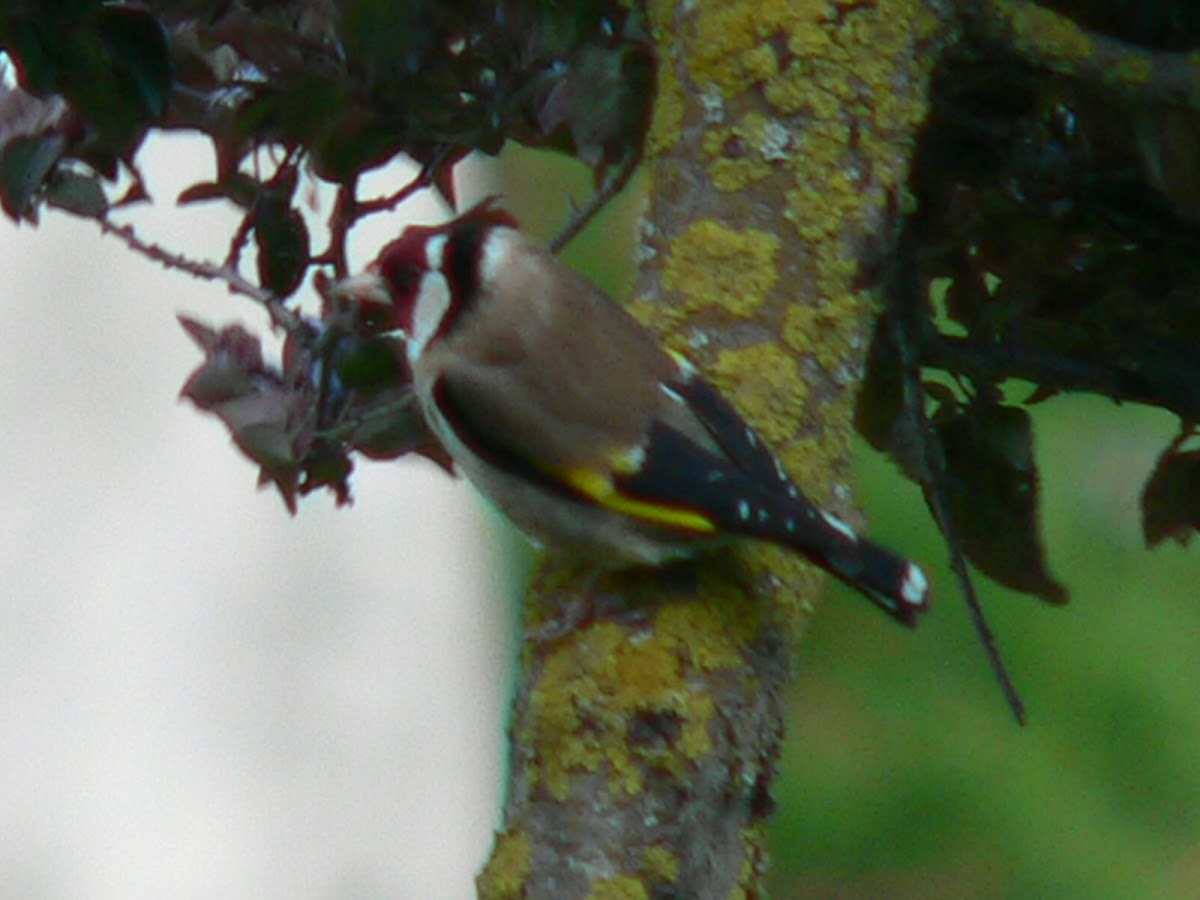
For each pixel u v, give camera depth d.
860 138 7.43
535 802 6.68
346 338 8.66
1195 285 8.52
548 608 7.36
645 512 7.36
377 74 8.02
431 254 8.59
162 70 7.79
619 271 14.23
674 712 6.70
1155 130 7.95
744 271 7.39
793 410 7.32
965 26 7.75
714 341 7.40
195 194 8.52
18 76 7.80
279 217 8.50
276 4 8.03
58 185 8.39
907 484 13.98
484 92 8.24
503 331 8.23
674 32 7.66
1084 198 8.46
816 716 13.96
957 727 13.89
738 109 7.45
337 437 8.60
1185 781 13.60
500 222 8.84
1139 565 14.59
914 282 8.18
